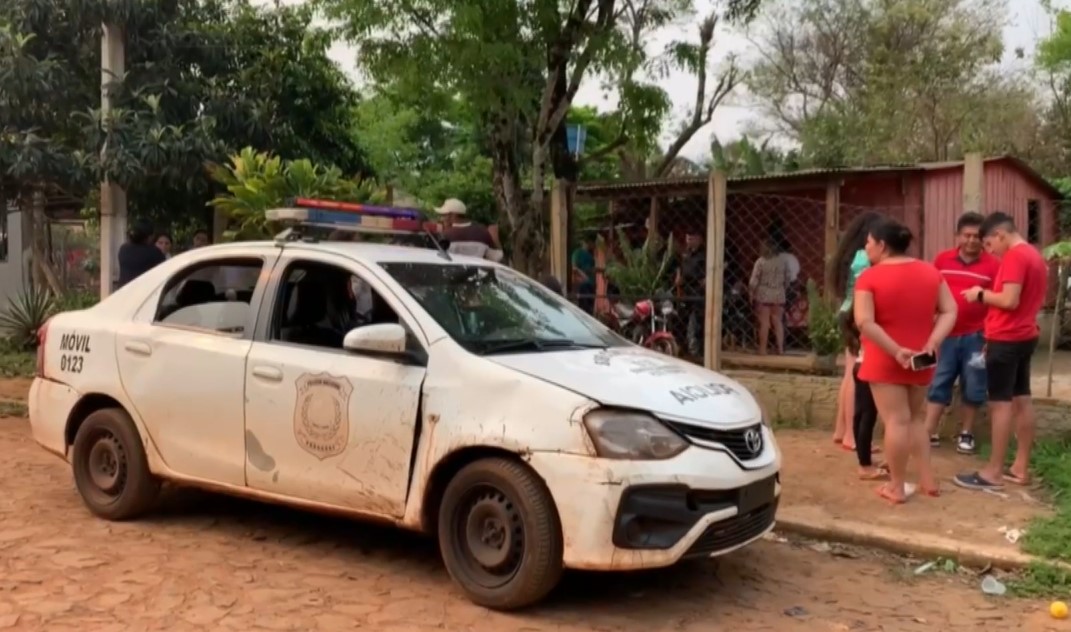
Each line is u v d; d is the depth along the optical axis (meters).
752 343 11.58
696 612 4.92
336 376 5.23
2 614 4.65
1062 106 24.78
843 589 5.35
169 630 4.50
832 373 9.83
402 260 5.71
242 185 9.87
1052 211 16.44
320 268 5.70
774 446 5.26
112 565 5.39
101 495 6.25
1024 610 5.10
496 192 11.72
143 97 12.90
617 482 4.48
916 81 26.34
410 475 5.01
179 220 15.16
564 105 10.87
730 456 4.78
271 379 5.46
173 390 5.85
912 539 5.93
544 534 4.61
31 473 7.50
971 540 5.93
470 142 26.36
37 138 12.27
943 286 6.56
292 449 5.39
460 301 5.49
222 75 14.32
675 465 4.57
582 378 4.83
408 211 6.41
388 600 4.95
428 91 10.35
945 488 7.06
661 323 10.94
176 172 12.65
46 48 13.48
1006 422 7.01
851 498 6.80
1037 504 6.69
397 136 27.56
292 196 9.56
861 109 27.03
